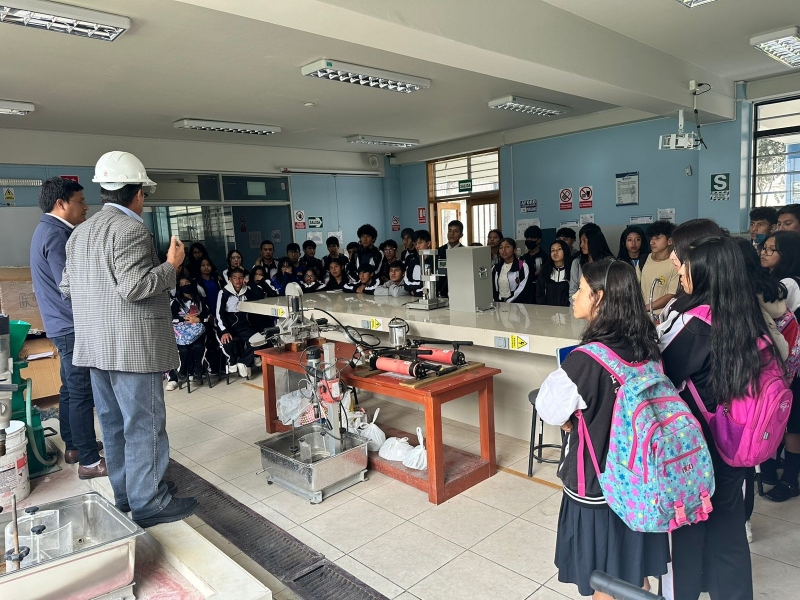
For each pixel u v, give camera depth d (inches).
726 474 64.6
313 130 274.2
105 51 146.0
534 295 207.6
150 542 88.8
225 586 76.9
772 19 153.9
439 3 115.0
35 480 114.7
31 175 242.2
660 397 58.7
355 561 92.1
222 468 132.3
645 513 55.9
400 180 379.2
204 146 292.7
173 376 207.9
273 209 329.4
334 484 115.3
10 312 187.9
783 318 88.1
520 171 306.2
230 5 96.8
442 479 110.0
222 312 213.8
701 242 64.6
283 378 162.1
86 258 82.3
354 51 156.0
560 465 66.3
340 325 143.4
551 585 83.1
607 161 270.8
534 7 135.9
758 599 77.1
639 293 61.1
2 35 131.5
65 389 117.3
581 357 59.8
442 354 118.0
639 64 171.2
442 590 83.4
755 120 227.9
